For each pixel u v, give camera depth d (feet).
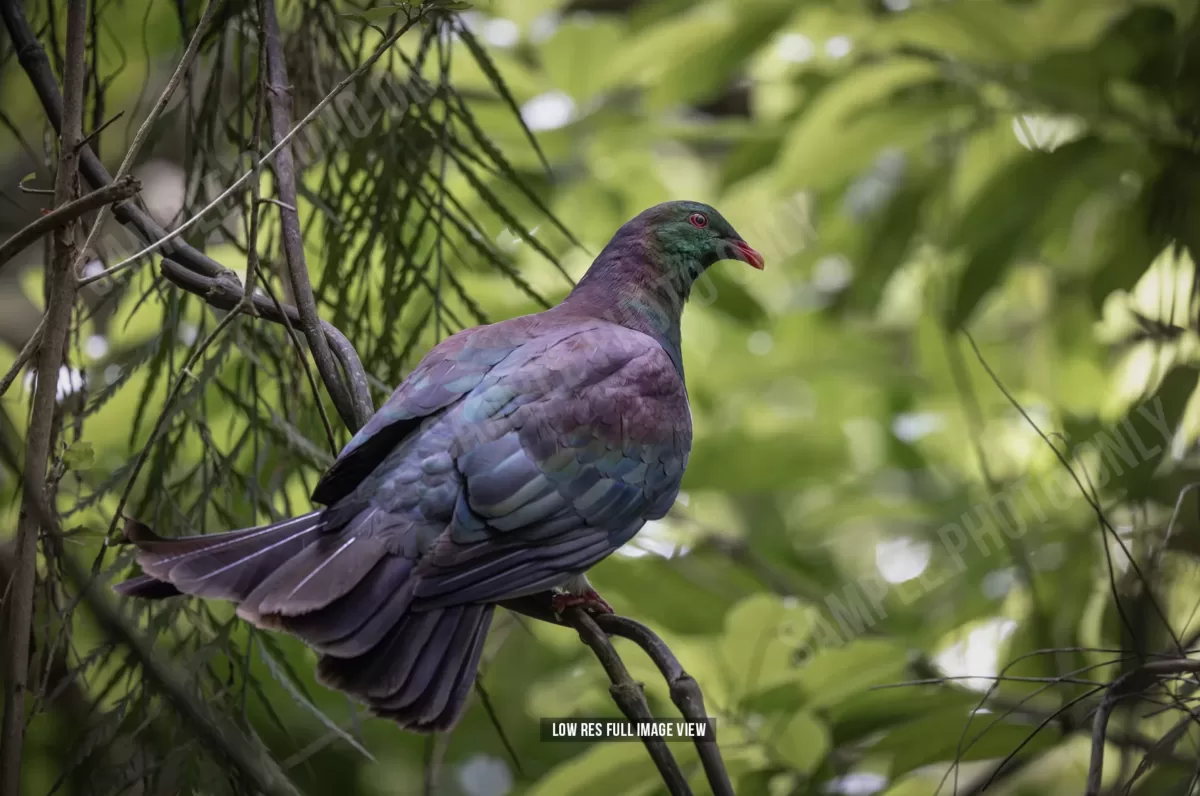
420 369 23.09
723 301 40.98
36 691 19.24
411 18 19.21
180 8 24.23
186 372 18.93
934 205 41.01
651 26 41.42
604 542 23.25
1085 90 34.30
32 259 44.50
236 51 26.50
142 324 30.68
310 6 24.84
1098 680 32.42
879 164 43.93
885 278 42.22
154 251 21.20
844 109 36.68
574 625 19.62
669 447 24.81
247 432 22.47
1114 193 38.55
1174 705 19.86
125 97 39.34
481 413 22.47
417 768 39.88
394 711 18.81
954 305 36.88
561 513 22.50
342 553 20.17
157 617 20.68
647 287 29.63
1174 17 33.73
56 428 21.29
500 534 21.53
